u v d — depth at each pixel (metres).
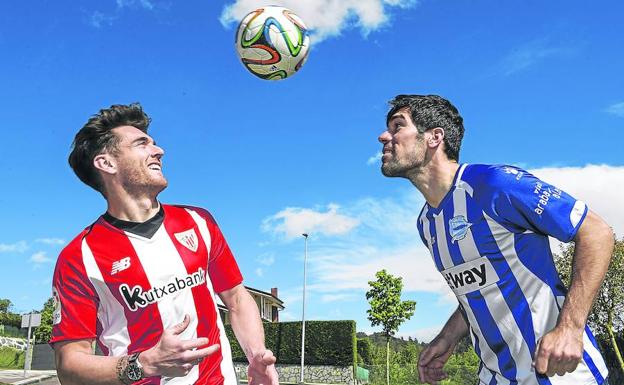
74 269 2.63
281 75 4.24
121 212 2.76
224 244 3.02
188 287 2.72
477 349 3.19
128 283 2.62
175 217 2.84
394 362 39.00
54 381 20.42
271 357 2.74
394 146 3.15
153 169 2.76
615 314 23.34
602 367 2.81
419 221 3.31
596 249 2.57
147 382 2.61
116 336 2.67
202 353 2.30
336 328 32.28
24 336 42.97
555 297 2.86
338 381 31.53
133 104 2.86
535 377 2.86
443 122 3.11
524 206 2.73
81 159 2.79
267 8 4.24
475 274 2.99
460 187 2.98
